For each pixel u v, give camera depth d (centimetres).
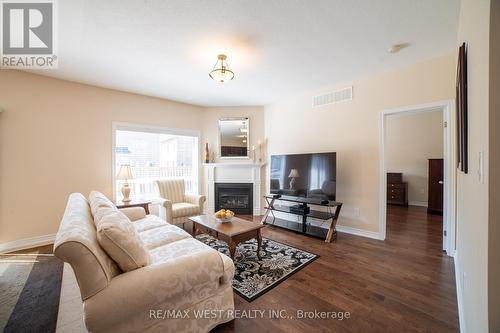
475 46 108
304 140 438
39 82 332
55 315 177
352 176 371
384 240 342
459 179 204
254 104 512
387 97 332
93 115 379
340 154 386
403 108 316
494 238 82
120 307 116
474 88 111
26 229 323
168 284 132
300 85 392
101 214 167
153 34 236
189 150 521
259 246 276
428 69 296
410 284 220
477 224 104
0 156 305
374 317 175
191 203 421
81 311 182
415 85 306
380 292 207
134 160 441
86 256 113
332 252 297
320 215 361
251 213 521
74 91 361
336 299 197
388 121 670
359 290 210
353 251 300
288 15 207
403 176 651
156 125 453
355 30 232
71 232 120
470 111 126
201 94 437
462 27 174
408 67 312
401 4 193
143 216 310
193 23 218
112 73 332
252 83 381
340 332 160
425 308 185
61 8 195
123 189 374
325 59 296
